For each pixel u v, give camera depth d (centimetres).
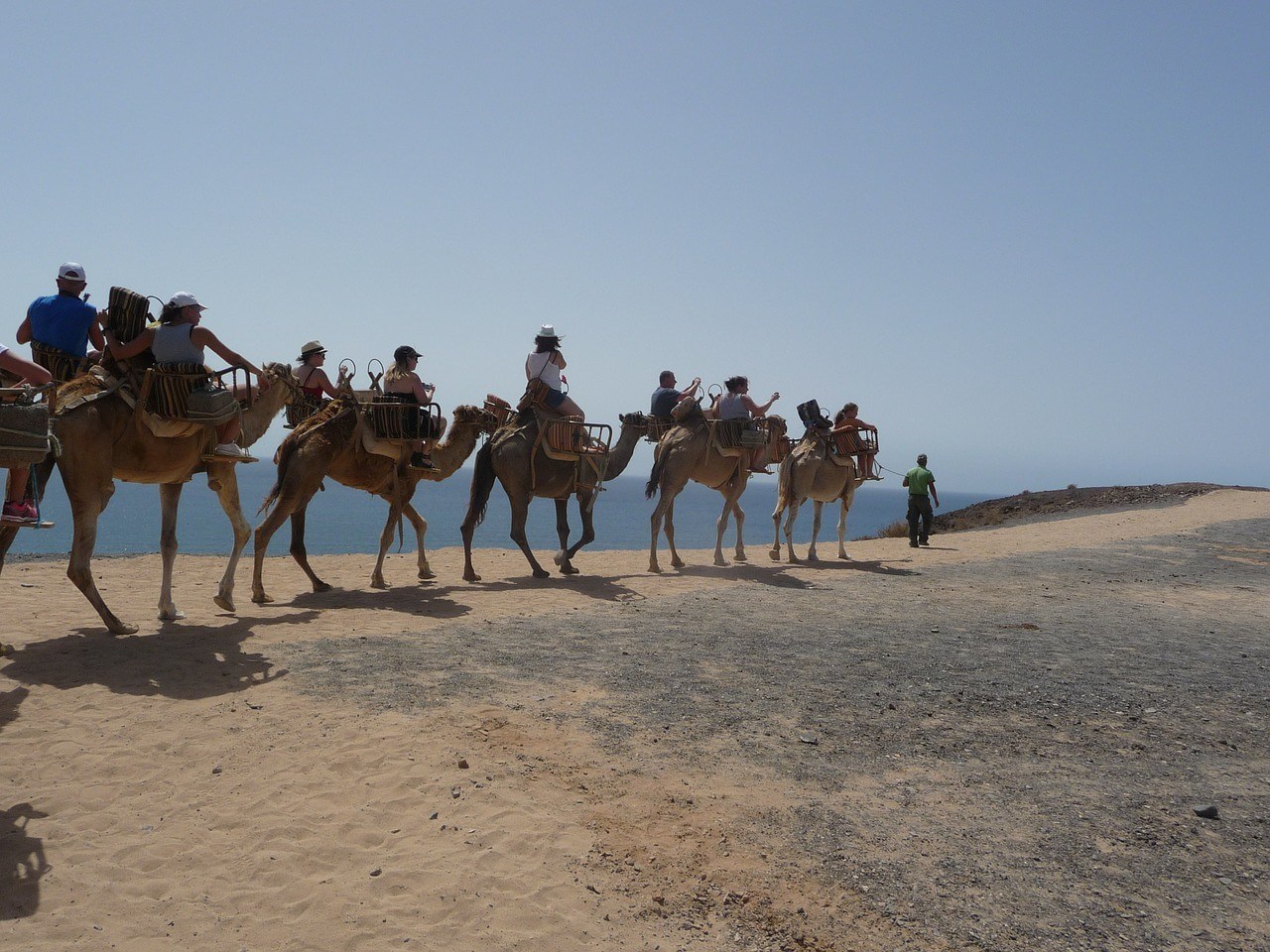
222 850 460
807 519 12888
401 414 1156
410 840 472
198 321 837
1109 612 1145
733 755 589
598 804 514
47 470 763
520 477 1362
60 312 784
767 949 389
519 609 1085
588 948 389
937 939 388
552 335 1373
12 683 690
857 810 511
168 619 930
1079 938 387
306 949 384
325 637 876
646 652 855
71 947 380
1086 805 519
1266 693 753
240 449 927
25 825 478
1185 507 3228
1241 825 496
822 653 868
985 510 3894
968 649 902
